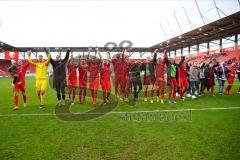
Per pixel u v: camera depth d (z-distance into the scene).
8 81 29.56
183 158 4.06
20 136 5.38
